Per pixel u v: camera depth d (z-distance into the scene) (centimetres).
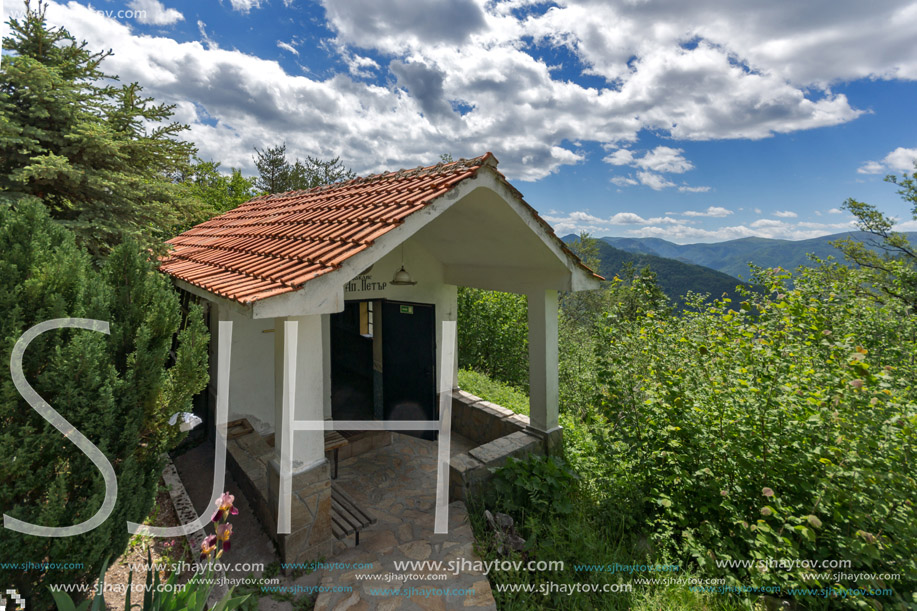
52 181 542
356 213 524
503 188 515
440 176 513
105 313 326
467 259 752
